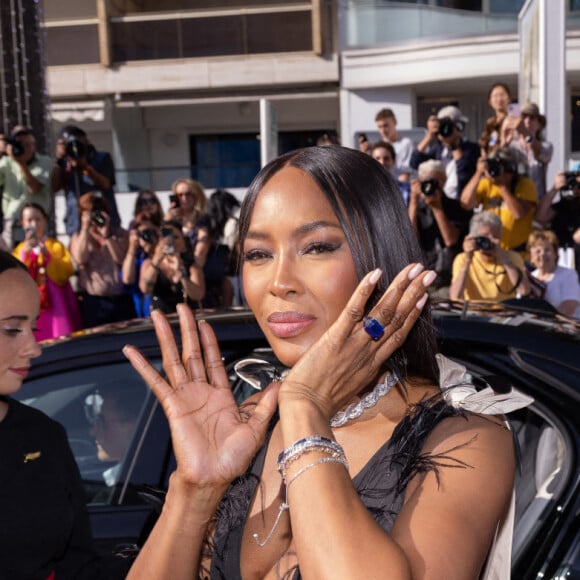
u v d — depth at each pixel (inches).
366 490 44.3
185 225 220.7
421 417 45.0
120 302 218.7
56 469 67.6
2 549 63.3
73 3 612.7
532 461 78.0
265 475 50.0
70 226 275.0
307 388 43.5
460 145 252.2
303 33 578.9
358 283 46.1
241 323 93.4
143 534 80.3
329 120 615.5
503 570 43.9
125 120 626.5
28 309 64.2
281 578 46.3
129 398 92.9
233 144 637.3
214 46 589.9
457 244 203.5
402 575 37.3
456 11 534.3
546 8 275.1
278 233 46.3
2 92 274.5
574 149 550.3
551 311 97.0
